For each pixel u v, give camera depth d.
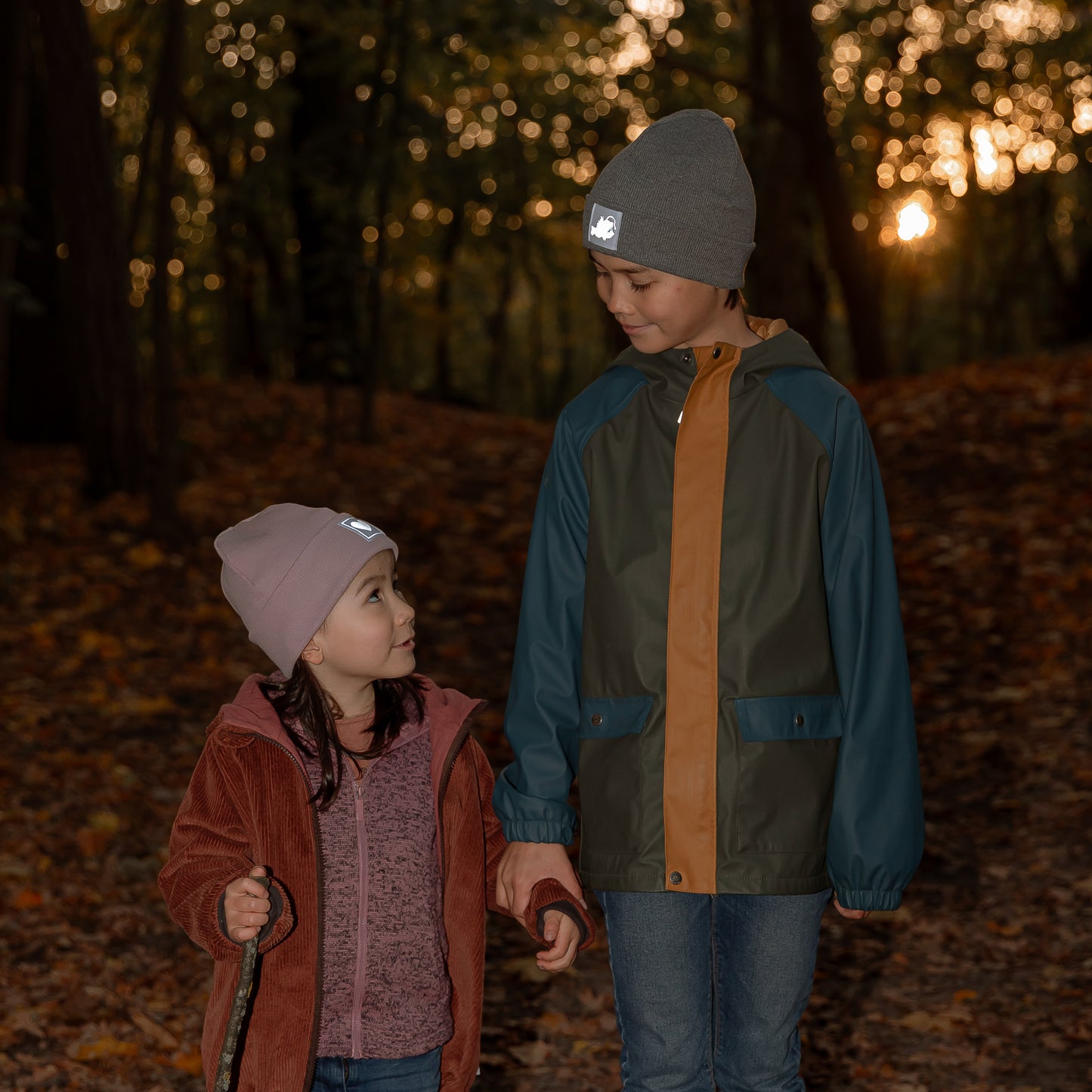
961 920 4.61
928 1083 3.59
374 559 2.10
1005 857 5.05
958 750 6.12
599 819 2.26
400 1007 2.08
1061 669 6.70
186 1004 4.04
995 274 31.48
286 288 20.06
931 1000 4.09
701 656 2.19
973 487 9.54
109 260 10.15
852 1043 3.86
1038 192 30.17
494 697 7.21
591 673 2.28
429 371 35.78
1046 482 9.34
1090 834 5.08
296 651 2.05
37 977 4.10
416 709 2.20
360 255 12.91
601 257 2.21
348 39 12.74
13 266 11.45
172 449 9.36
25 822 5.26
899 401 12.04
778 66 15.43
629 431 2.28
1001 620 7.43
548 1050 3.89
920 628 7.61
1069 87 26.05
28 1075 3.55
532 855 2.25
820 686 2.22
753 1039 2.29
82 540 9.28
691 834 2.19
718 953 2.33
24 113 10.00
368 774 2.11
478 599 8.66
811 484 2.21
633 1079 2.33
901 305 39.09
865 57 25.41
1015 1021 3.88
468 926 2.17
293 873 2.02
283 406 14.24
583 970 4.45
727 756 2.18
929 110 25.94
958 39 25.70
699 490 2.22
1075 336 19.88
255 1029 1.99
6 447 12.61
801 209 22.30
